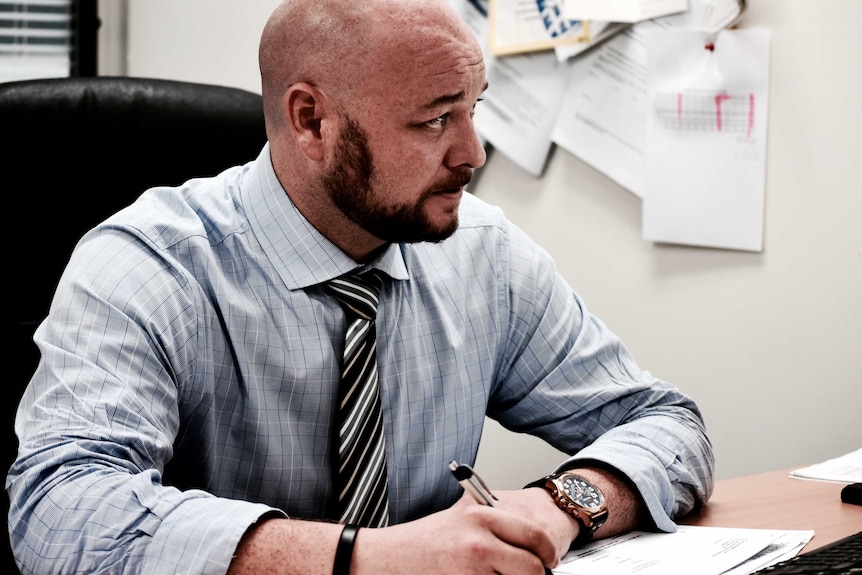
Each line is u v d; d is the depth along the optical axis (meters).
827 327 1.59
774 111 1.61
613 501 1.02
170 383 1.00
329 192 1.05
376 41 1.00
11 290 1.26
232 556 0.82
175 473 1.08
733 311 1.69
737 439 1.71
